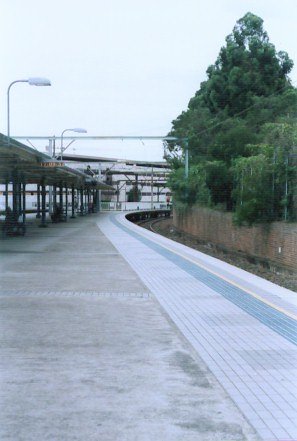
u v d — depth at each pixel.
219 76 43.84
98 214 56.09
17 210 24.78
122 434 3.75
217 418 4.03
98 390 4.60
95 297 8.90
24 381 4.82
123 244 19.44
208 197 31.17
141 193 105.19
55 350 5.80
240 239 23.50
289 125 21.62
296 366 5.29
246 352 5.77
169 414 4.09
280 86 41.94
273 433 3.78
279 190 20.05
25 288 9.77
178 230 40.44
